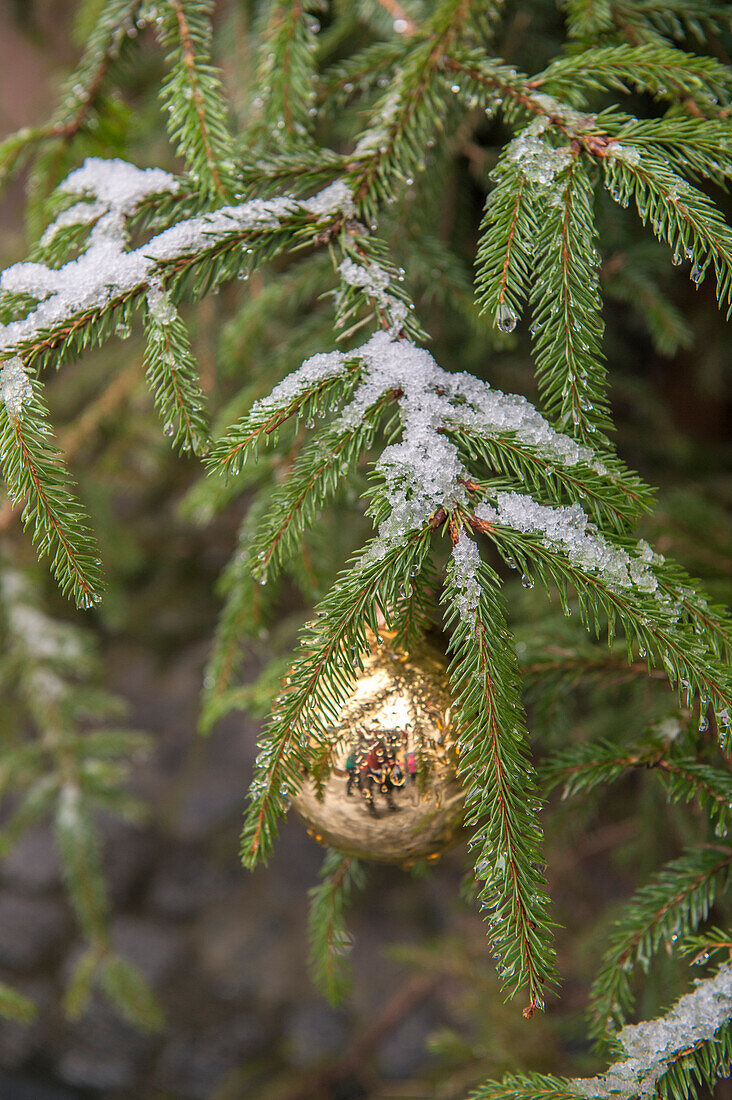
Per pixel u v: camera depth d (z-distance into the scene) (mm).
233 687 978
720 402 1771
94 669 1395
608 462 735
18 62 1784
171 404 757
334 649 723
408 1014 2246
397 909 2436
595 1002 814
